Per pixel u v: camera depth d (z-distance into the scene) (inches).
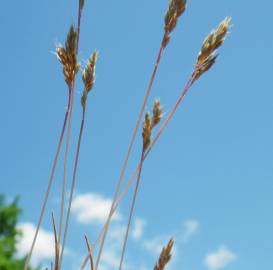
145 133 9.6
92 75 9.8
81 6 9.5
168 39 9.5
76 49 9.4
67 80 9.4
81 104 9.7
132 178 9.4
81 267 9.1
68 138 9.3
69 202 9.2
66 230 9.0
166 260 9.5
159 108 9.7
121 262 9.4
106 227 9.2
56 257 8.9
